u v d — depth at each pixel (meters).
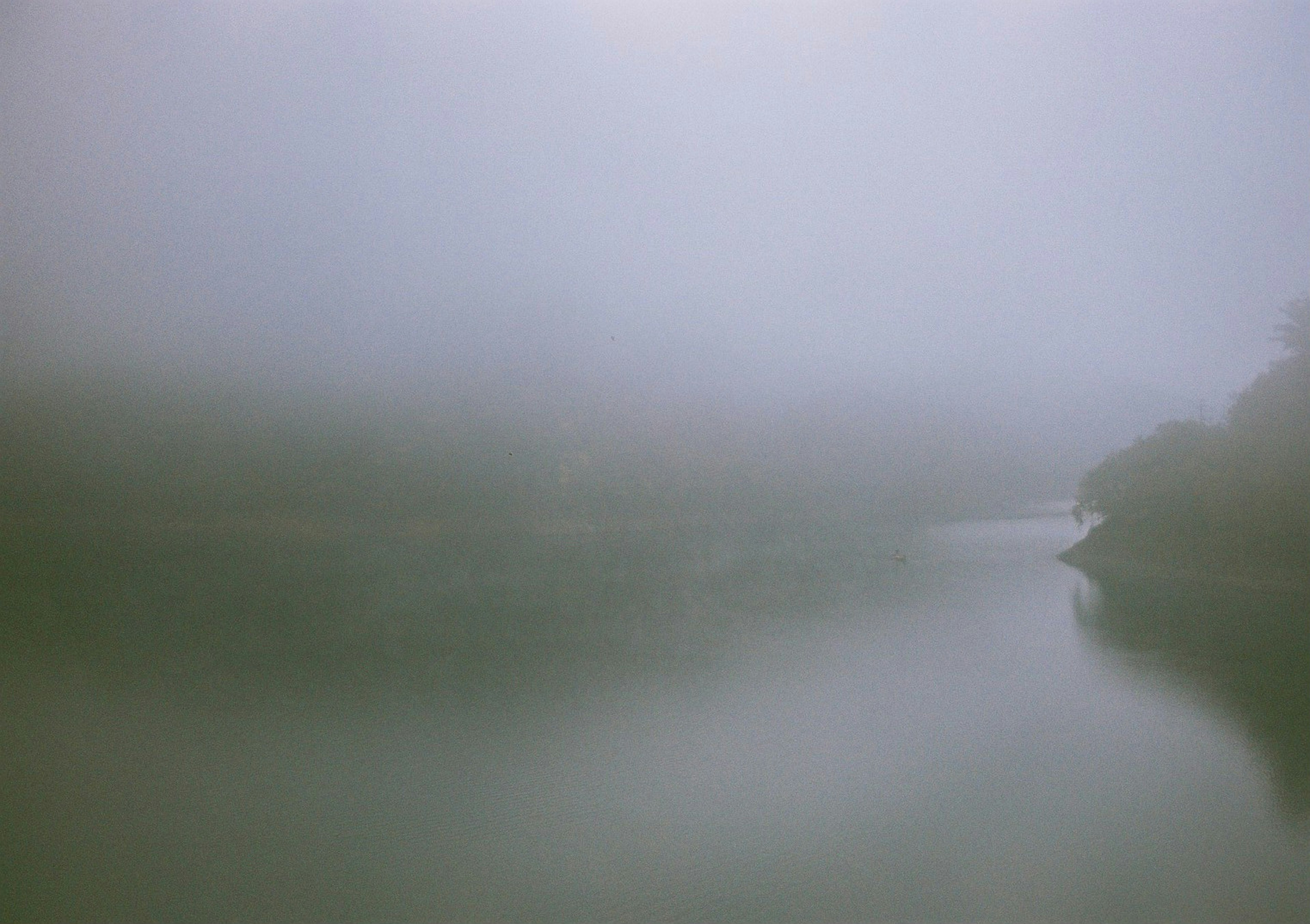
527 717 25.56
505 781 20.38
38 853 16.81
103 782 20.78
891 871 15.24
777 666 31.69
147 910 14.55
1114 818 17.31
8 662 32.44
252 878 15.60
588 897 14.81
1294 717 23.31
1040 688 27.38
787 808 18.45
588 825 17.80
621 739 23.55
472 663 32.69
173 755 22.66
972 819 17.52
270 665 32.28
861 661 31.98
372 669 32.03
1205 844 16.02
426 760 22.05
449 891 15.02
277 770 21.28
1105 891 14.37
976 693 27.11
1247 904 13.81
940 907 13.99
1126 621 36.78
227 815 18.62
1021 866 15.37
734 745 22.72
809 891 14.66
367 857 16.55
